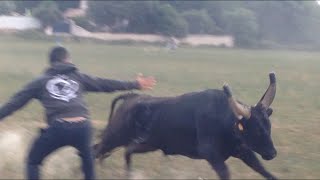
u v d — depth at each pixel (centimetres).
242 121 804
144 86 802
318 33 9581
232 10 9519
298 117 1758
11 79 2659
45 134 740
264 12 9619
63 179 938
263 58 6003
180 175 1008
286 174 1059
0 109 736
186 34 8731
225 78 3256
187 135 870
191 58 5428
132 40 8044
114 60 4528
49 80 743
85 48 6369
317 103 2141
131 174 971
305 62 5412
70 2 8188
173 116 874
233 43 9175
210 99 848
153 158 1111
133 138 934
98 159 988
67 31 7762
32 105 1712
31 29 6944
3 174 956
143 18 8331
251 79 3244
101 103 1872
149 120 901
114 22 8288
